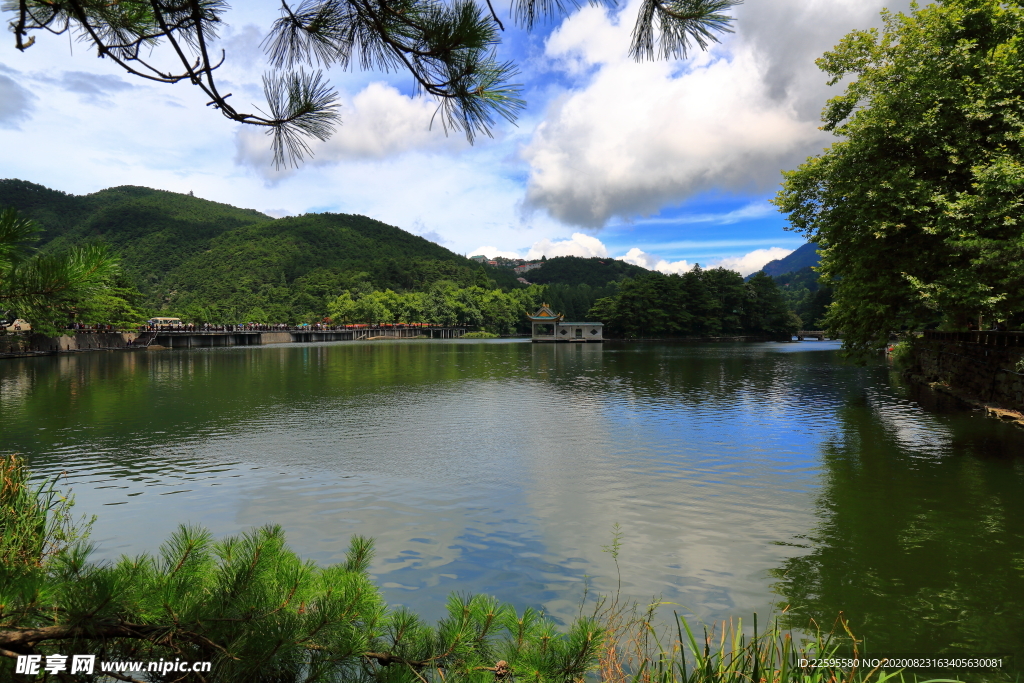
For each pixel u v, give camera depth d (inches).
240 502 466.9
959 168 793.6
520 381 1430.9
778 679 172.7
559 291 7219.5
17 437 729.6
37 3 118.0
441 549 368.5
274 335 4306.1
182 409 964.0
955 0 795.4
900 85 837.8
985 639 258.4
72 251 119.8
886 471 550.0
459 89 125.4
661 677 193.2
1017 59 746.8
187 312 4995.1
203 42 115.1
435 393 1191.6
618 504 462.9
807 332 5556.1
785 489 499.5
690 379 1462.8
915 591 306.2
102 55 124.5
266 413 927.0
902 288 842.2
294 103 121.1
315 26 125.9
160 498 476.1
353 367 1897.1
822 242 944.9
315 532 398.6
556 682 147.9
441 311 6264.8
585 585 315.9
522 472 562.6
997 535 386.0
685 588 312.3
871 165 853.2
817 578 323.6
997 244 678.5
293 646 119.7
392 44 124.3
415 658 151.9
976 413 860.6
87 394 1152.2
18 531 279.1
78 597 106.4
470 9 119.8
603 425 817.5
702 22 132.1
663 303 4751.5
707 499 473.7
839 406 965.8
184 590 116.3
